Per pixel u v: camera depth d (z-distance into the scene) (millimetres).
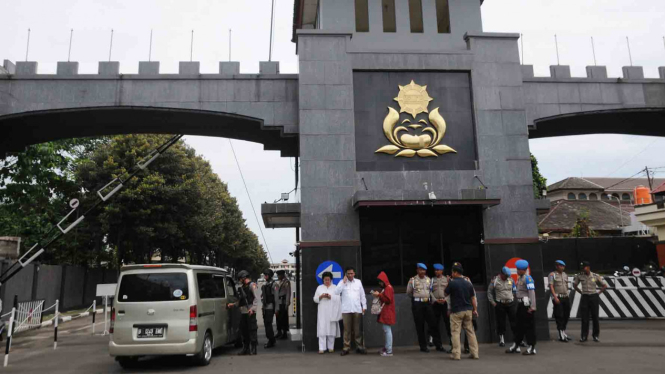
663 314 16297
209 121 13648
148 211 27297
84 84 12797
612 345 11031
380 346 11492
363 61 12711
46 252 28703
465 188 12297
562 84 14055
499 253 12172
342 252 11719
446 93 12945
